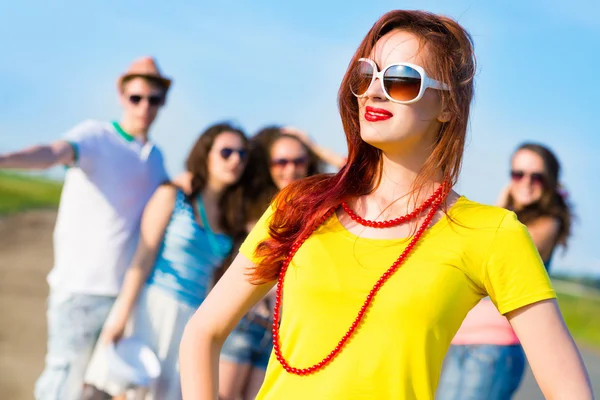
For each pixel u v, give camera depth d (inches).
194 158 191.2
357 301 81.0
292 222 86.7
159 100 209.8
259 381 195.5
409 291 80.3
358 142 88.9
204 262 189.0
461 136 86.5
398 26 87.5
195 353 87.7
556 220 201.0
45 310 381.1
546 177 199.8
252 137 210.5
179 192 189.5
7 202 559.2
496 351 181.3
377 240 83.5
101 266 199.9
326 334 81.4
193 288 187.0
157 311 184.9
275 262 86.4
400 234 84.0
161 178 209.8
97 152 199.8
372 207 86.8
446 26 87.3
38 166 191.5
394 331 79.8
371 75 85.5
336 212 87.3
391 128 84.4
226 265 191.8
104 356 181.2
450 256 81.4
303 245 85.3
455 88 85.8
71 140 197.9
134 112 206.1
